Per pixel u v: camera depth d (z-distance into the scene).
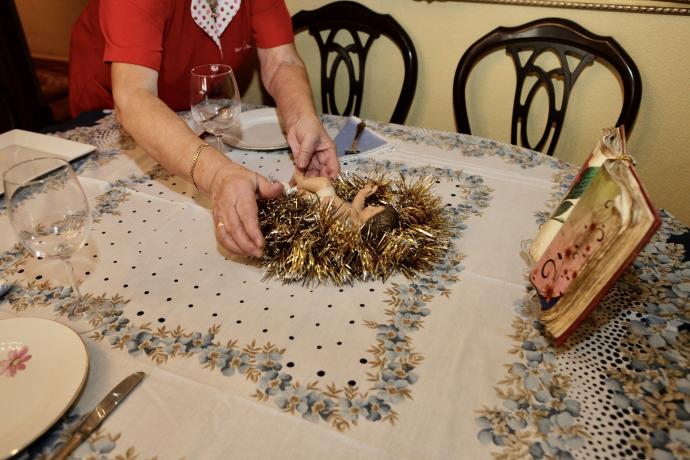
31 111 2.57
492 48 1.39
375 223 0.73
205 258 0.78
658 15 1.33
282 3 1.24
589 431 0.52
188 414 0.54
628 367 0.59
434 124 1.79
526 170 1.02
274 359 0.61
